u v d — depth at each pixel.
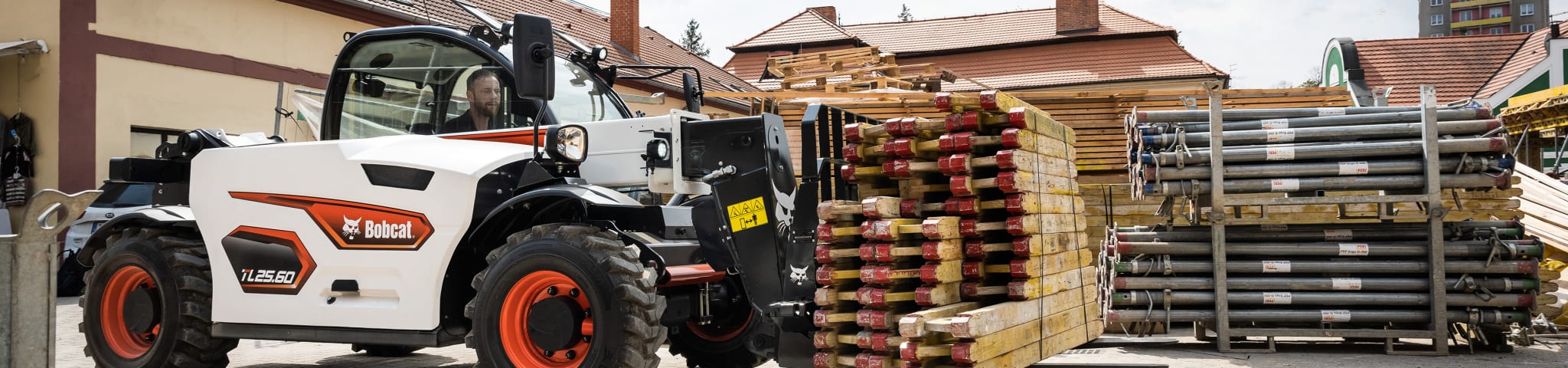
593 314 4.41
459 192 4.73
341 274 5.06
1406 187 6.50
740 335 5.66
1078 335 5.46
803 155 4.80
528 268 4.59
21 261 2.63
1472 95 31.16
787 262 4.64
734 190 4.68
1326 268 6.67
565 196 4.54
